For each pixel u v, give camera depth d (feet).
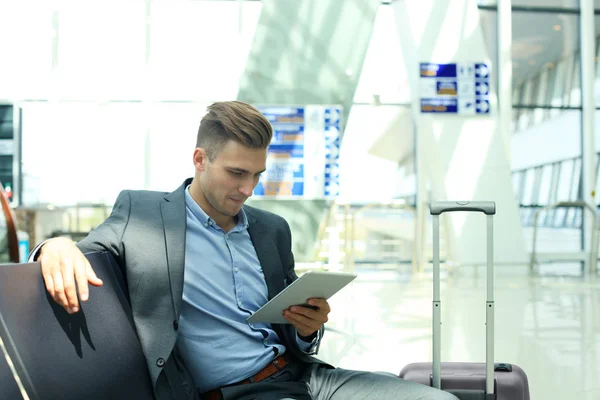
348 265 28.22
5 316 3.16
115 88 31.01
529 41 32.83
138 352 4.19
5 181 30.73
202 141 4.73
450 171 28.73
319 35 26.48
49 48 30.83
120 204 4.86
